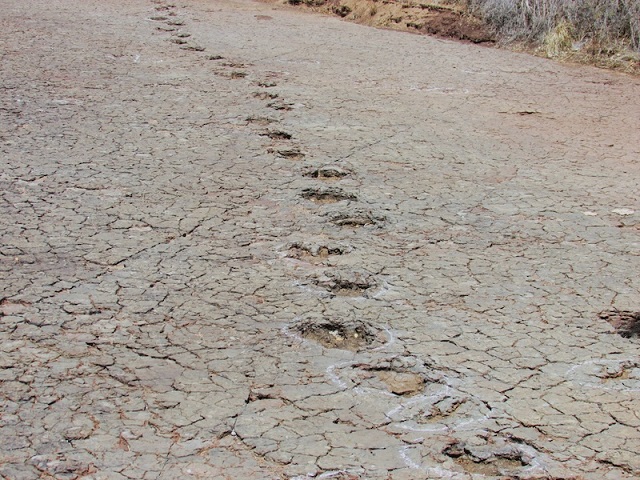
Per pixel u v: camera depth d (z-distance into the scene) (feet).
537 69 39.24
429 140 27.61
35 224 19.56
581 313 16.83
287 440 12.66
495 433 13.01
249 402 13.53
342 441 12.69
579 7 43.37
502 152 26.78
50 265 17.67
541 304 17.12
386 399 13.79
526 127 29.78
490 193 23.13
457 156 26.11
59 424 12.71
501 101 33.19
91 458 12.01
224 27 45.91
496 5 45.47
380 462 12.26
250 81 34.09
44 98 29.73
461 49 43.24
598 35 42.27
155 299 16.57
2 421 12.71
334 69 37.14
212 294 16.90
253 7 53.21
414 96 33.24
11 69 33.42
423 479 11.94
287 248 19.20
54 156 23.99
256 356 14.84
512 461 12.46
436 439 12.83
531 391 14.14
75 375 13.97
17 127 26.35
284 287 17.37
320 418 13.23
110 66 35.12
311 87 33.68
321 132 27.71
